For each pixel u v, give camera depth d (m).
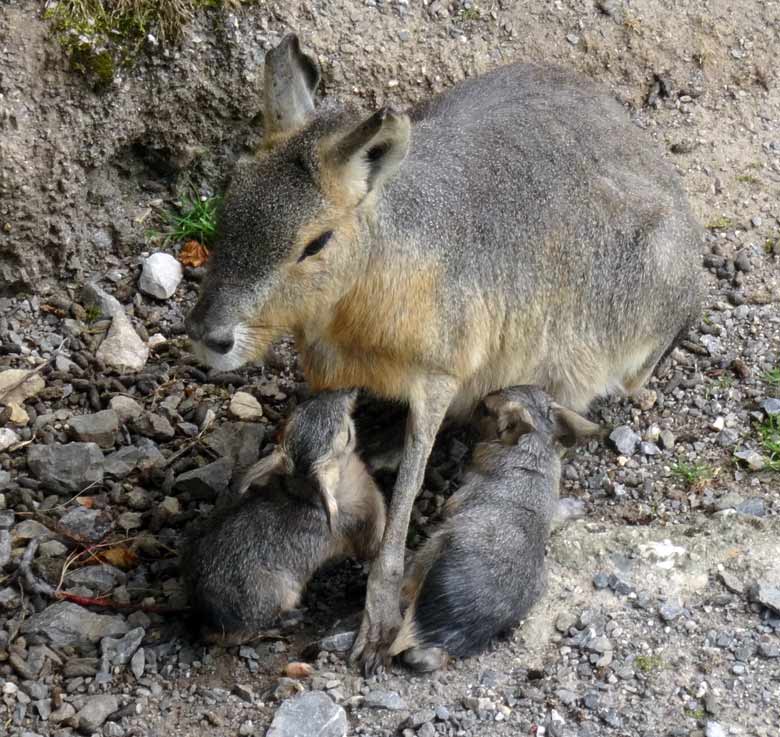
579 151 6.77
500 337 6.60
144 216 8.03
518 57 8.55
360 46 8.19
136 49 7.64
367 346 6.09
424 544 6.09
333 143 5.49
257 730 5.38
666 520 6.59
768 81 9.04
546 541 6.02
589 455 7.03
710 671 5.66
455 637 5.58
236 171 5.68
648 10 8.91
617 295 6.90
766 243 8.27
